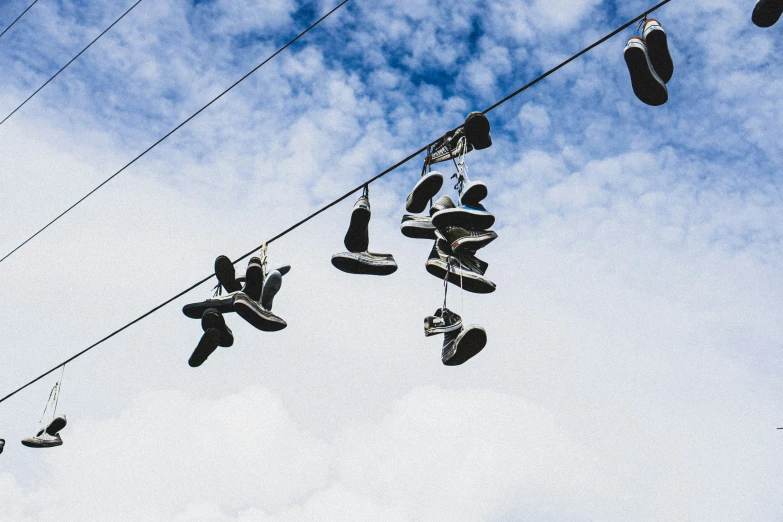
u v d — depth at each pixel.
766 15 4.66
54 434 8.88
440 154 5.91
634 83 5.32
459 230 5.86
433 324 5.96
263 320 6.70
